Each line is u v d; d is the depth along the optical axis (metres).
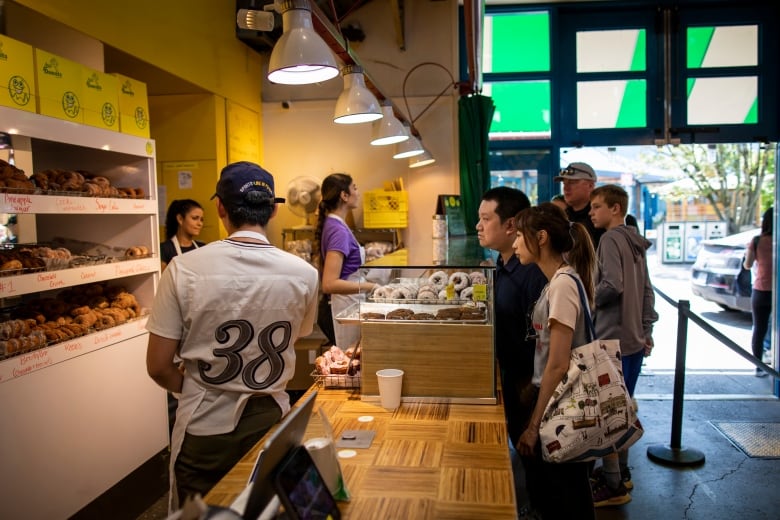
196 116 4.50
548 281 2.20
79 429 2.70
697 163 7.11
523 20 5.23
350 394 2.28
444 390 2.15
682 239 8.35
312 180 5.04
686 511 3.08
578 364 1.90
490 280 2.14
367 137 5.38
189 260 1.67
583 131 5.23
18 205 2.40
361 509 1.39
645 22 5.12
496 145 5.32
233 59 4.81
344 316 2.48
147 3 3.52
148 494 3.24
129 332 3.08
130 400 3.08
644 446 3.92
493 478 1.54
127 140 3.13
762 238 5.17
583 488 2.00
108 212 2.96
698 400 4.81
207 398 1.68
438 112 5.28
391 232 5.33
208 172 4.53
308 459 1.25
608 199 3.25
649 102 5.17
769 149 5.16
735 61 5.08
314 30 2.13
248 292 1.67
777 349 5.04
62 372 2.60
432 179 5.32
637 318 3.15
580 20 5.19
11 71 2.40
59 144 3.41
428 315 2.16
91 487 2.78
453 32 5.21
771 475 3.47
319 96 5.39
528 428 2.02
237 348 1.67
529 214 2.08
